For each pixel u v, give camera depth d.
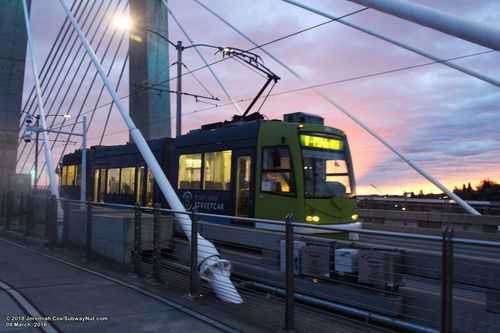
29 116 26.92
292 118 12.78
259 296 8.09
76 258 11.40
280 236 8.94
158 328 5.96
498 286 6.46
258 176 12.02
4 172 32.16
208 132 14.06
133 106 32.44
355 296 7.40
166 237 11.19
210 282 7.93
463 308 6.45
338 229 5.47
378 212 22.64
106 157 21.12
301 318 7.02
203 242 8.62
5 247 13.22
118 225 10.88
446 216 19.58
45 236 14.19
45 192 38.78
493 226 18.03
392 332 6.01
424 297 6.88
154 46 32.41
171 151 16.52
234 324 6.25
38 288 7.95
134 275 9.27
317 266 8.00
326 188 11.76
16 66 33.00
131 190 18.38
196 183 14.12
